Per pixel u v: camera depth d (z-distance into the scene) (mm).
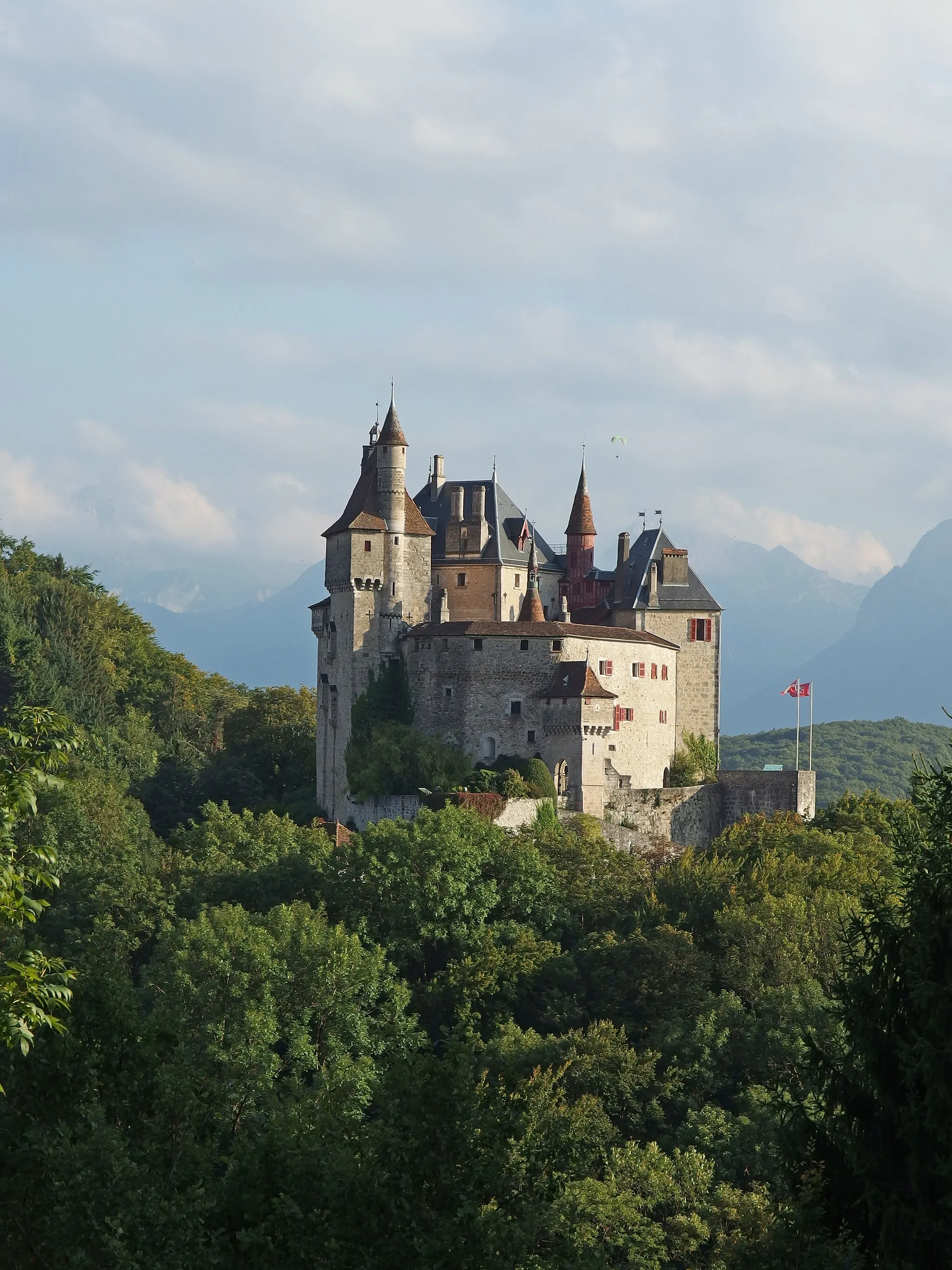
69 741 47156
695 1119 91812
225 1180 50688
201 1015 97375
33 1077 50531
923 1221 47656
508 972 116688
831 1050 59469
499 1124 52062
